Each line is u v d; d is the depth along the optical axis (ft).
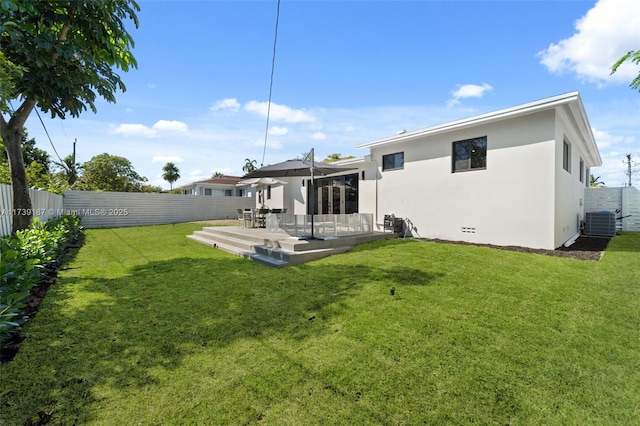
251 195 82.28
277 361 8.94
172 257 24.91
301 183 55.47
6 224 19.13
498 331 10.52
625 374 8.18
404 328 10.82
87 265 22.00
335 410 6.91
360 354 9.23
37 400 7.18
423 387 7.68
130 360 9.00
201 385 7.82
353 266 19.31
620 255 22.20
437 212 31.81
